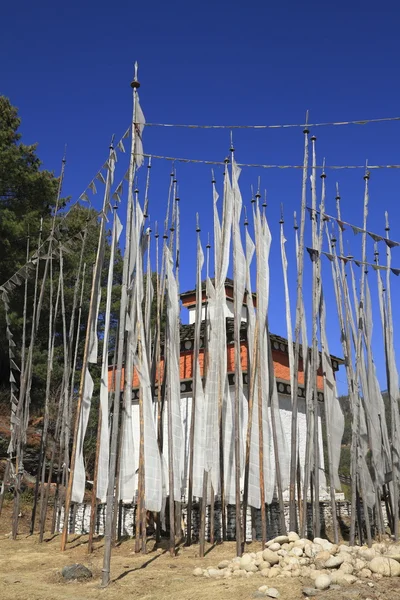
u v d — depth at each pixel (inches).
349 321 486.3
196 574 355.6
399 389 498.6
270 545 368.5
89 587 341.1
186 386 692.1
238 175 481.4
